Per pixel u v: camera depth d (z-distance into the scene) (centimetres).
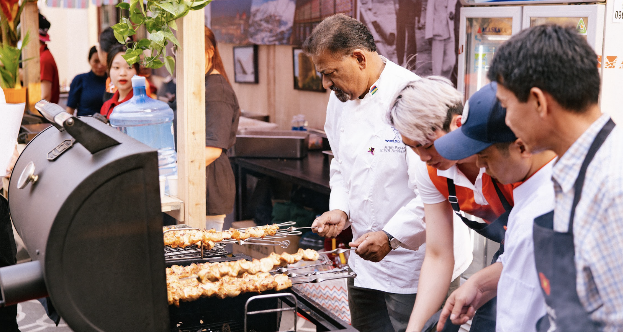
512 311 139
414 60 405
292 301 186
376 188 237
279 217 450
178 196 259
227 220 511
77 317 135
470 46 347
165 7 229
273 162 474
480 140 133
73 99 555
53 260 131
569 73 104
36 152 177
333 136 266
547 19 298
